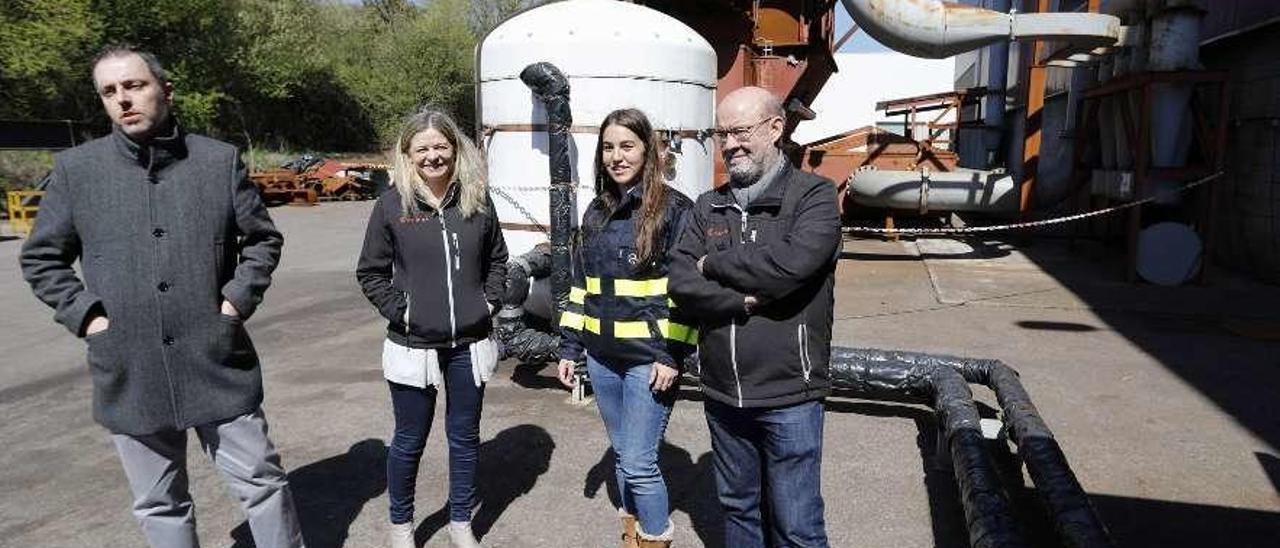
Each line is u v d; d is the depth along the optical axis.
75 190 2.33
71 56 22.78
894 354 4.50
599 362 2.80
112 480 4.00
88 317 2.32
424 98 38.38
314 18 36.56
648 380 2.69
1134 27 9.60
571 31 5.36
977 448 3.17
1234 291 8.52
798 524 2.39
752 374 2.31
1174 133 9.03
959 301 8.12
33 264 2.33
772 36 11.03
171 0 24.23
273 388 5.48
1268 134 8.83
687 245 2.43
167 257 2.36
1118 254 11.28
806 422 2.34
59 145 20.58
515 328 4.93
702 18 9.41
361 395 5.30
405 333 2.94
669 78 5.52
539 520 3.47
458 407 3.06
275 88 30.20
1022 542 2.44
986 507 2.69
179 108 25.86
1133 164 9.37
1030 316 7.42
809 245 2.17
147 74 2.27
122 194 2.33
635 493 2.74
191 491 3.81
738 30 9.48
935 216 14.35
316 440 4.47
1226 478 3.80
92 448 4.45
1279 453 4.10
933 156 12.83
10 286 10.13
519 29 5.54
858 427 4.50
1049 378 5.43
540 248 5.38
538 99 5.44
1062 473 2.85
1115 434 4.38
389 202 2.91
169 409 2.41
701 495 3.70
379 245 2.93
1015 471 3.70
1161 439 4.30
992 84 19.83
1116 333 6.71
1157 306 7.79
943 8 9.82
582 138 5.39
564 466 4.04
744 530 2.56
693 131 5.76
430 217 2.90
